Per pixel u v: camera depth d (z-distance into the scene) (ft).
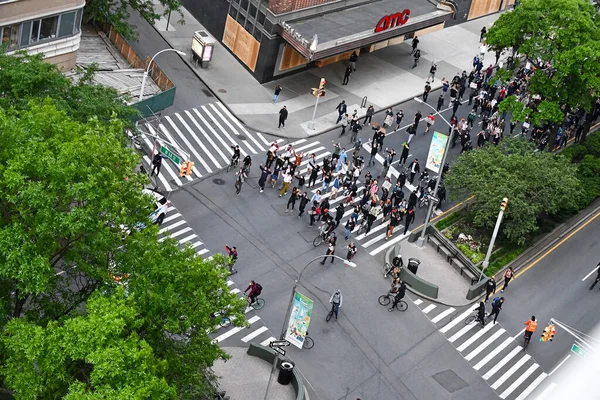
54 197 111.04
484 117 244.63
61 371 108.17
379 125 240.73
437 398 162.09
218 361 157.69
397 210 197.47
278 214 199.82
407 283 186.80
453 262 195.93
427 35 294.05
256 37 245.86
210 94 238.27
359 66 266.98
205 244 185.98
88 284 128.06
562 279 197.88
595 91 213.46
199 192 201.36
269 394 153.79
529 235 208.74
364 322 175.52
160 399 105.60
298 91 248.32
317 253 190.49
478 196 198.08
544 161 203.21
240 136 224.12
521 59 283.59
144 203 125.08
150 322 116.67
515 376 169.99
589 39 215.31
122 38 232.73
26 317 120.37
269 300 175.22
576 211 218.38
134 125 183.93
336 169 215.10
